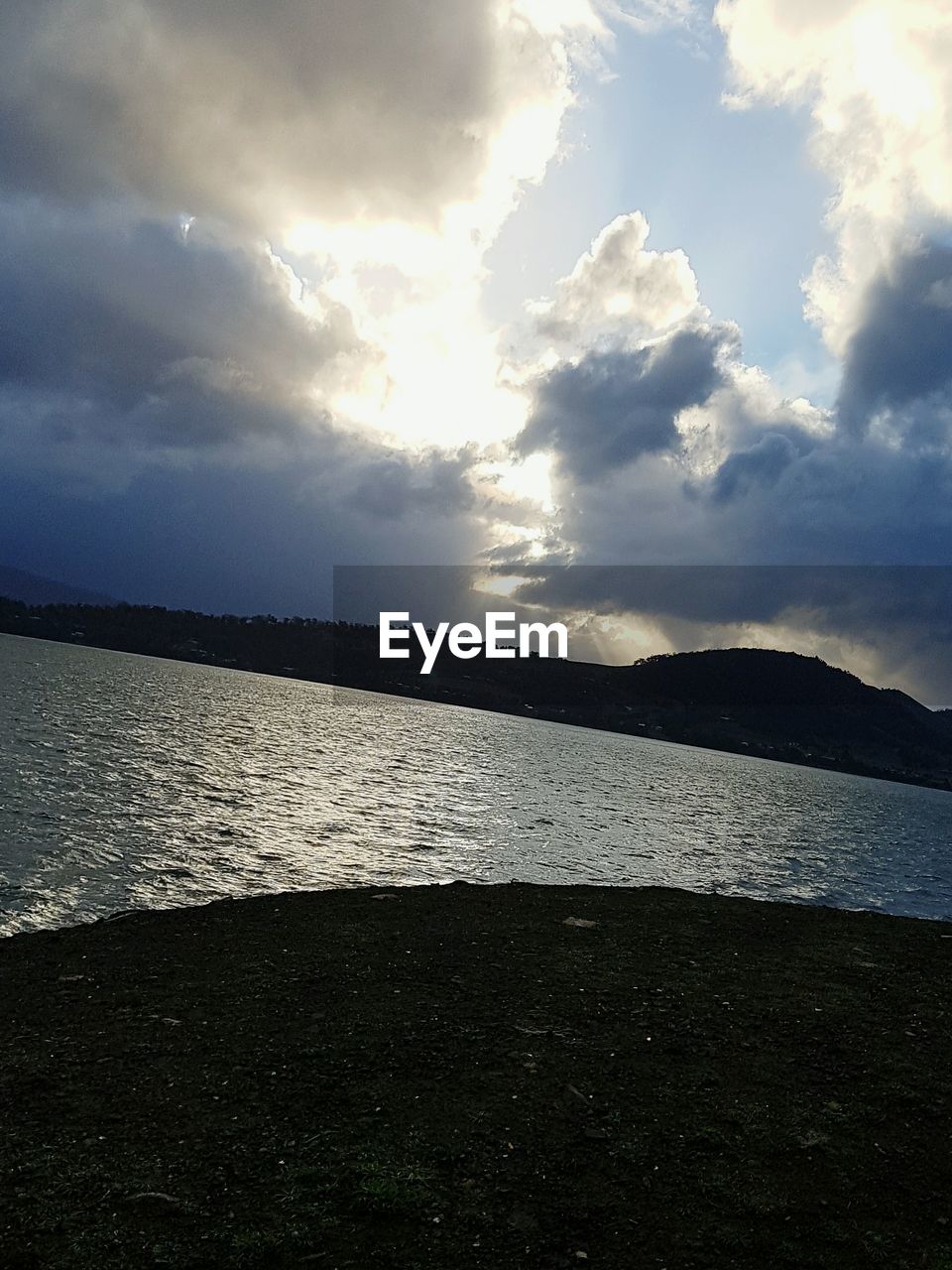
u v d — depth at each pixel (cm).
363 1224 433
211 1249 409
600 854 2559
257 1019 712
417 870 1922
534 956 935
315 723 7775
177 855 1755
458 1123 541
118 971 841
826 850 3791
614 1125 550
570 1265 411
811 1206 474
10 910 1270
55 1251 401
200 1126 527
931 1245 446
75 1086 577
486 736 10244
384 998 772
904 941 1150
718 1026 741
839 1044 716
